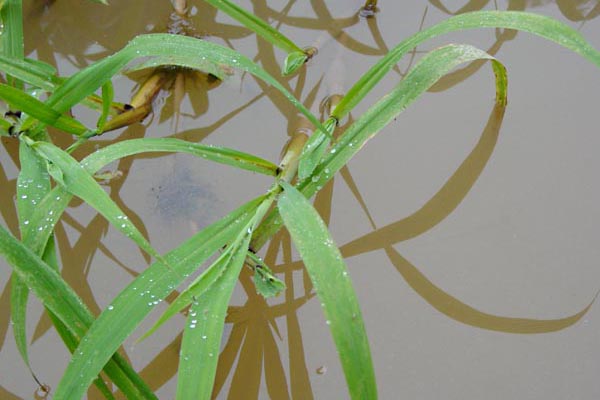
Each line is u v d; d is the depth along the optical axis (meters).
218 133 1.05
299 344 0.97
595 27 1.09
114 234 1.02
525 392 0.95
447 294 0.98
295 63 1.02
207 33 1.11
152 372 0.97
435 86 1.07
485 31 1.09
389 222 1.01
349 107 0.99
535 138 1.04
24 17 1.12
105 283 1.00
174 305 0.90
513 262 0.99
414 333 0.97
